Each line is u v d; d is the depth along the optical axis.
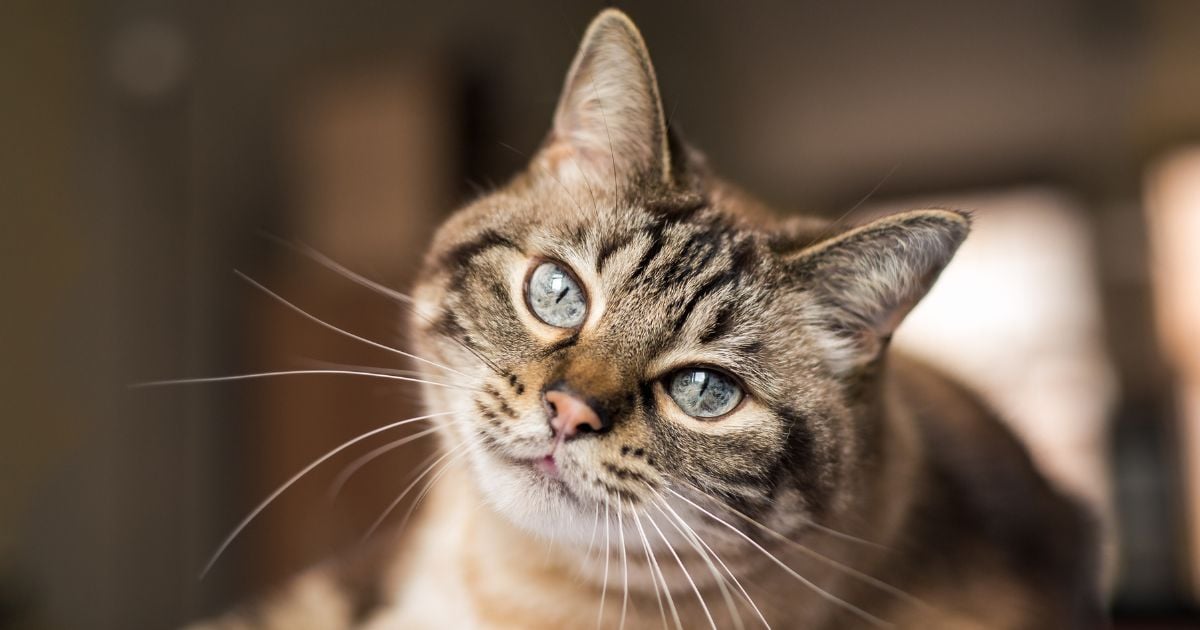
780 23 1.13
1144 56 1.18
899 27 1.14
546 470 0.43
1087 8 1.10
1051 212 1.31
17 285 0.63
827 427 0.44
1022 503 0.53
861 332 0.45
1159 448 0.97
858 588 0.46
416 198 0.76
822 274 0.45
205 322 0.73
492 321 0.44
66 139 0.66
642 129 0.46
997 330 1.28
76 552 0.65
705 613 0.45
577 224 0.45
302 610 0.51
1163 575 0.89
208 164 0.74
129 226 0.69
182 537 0.70
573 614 0.46
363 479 0.68
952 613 0.47
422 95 0.77
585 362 0.43
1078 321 1.28
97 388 0.67
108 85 0.68
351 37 0.85
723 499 0.43
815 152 1.35
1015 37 1.15
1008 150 1.32
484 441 0.44
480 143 0.82
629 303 0.44
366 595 0.52
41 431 0.64
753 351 0.44
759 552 0.44
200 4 0.74
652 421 0.43
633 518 0.43
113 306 0.68
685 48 1.06
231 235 0.76
